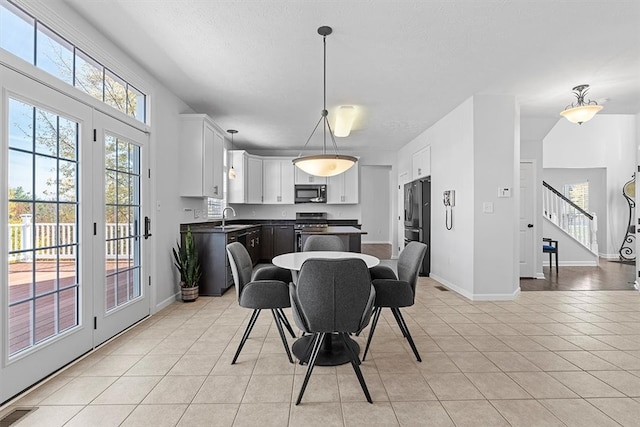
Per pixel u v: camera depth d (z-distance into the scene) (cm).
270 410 172
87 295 235
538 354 240
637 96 380
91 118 238
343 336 184
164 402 179
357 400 182
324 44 256
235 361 225
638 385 197
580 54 279
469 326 298
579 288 443
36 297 195
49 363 203
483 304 366
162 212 349
